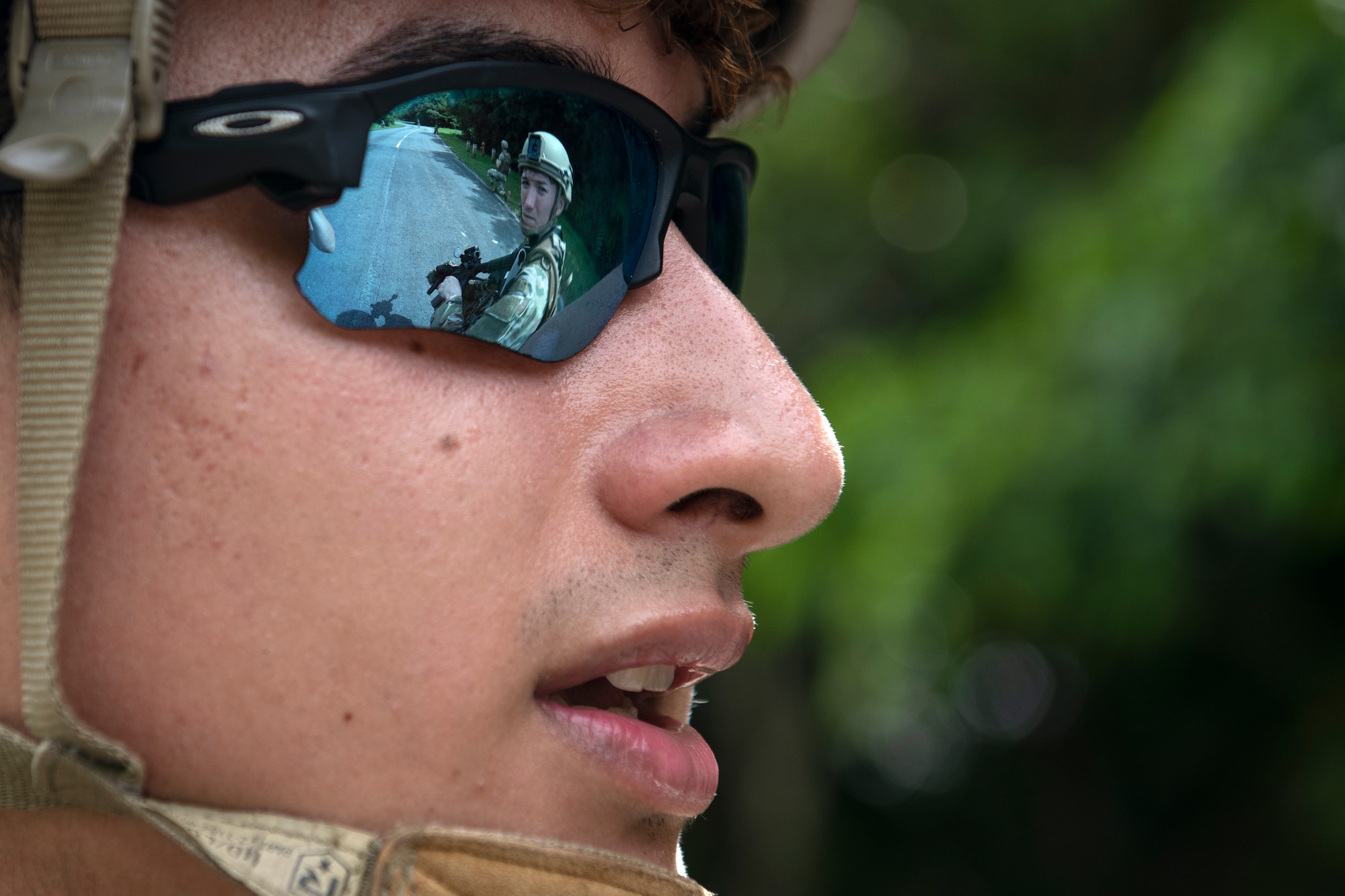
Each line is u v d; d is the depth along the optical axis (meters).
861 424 1.32
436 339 0.36
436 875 0.34
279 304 0.35
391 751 0.35
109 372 0.35
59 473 0.34
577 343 0.37
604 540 0.37
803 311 1.87
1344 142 1.08
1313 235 1.09
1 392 0.35
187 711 0.35
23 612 0.33
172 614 0.35
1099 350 1.15
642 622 0.37
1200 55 1.20
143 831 0.35
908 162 1.88
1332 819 1.63
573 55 0.38
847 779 2.67
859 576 1.24
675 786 0.38
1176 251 1.12
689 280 0.39
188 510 0.35
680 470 0.36
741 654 0.39
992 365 1.25
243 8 0.35
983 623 1.34
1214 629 1.78
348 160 0.35
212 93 0.35
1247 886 2.01
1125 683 2.06
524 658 0.36
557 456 0.37
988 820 2.58
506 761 0.36
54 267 0.34
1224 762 2.07
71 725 0.34
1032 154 1.77
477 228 0.36
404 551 0.35
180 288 0.35
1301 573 1.64
